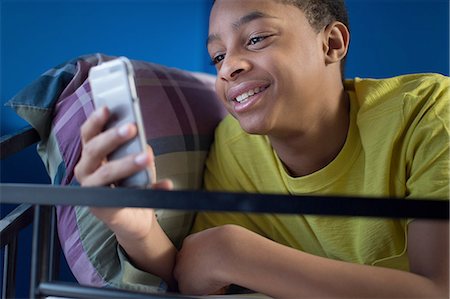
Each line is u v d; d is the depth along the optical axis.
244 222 0.92
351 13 1.34
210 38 0.81
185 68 1.32
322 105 0.82
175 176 0.88
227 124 0.97
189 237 0.78
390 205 0.45
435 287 0.62
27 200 0.48
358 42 1.35
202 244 0.73
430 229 0.65
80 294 0.54
